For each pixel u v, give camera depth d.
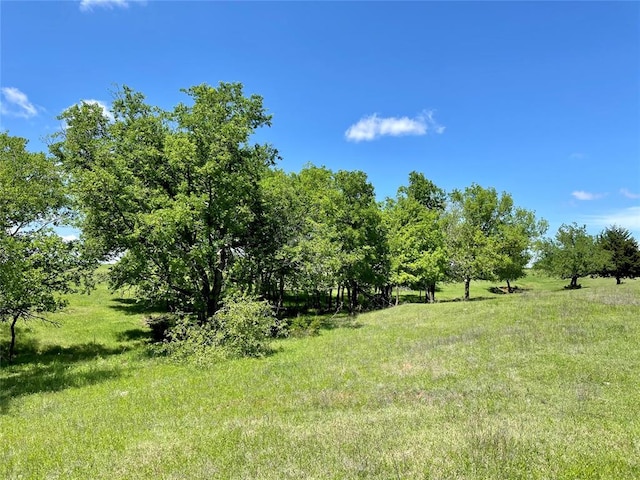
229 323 19.83
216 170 22.03
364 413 9.82
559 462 6.18
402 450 7.01
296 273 29.12
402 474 6.09
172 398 12.77
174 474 6.89
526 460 6.31
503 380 11.56
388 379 13.06
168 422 10.37
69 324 28.88
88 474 7.35
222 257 25.05
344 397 11.42
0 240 17.25
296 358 17.91
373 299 46.88
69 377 16.98
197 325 21.36
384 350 17.92
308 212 32.41
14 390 15.45
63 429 10.34
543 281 73.81
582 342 15.30
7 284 17.25
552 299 26.17
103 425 10.48
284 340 23.59
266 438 8.35
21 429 10.64
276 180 31.77
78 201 21.31
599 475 5.75
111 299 37.50
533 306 24.16
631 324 17.22
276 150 28.11
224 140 22.45
